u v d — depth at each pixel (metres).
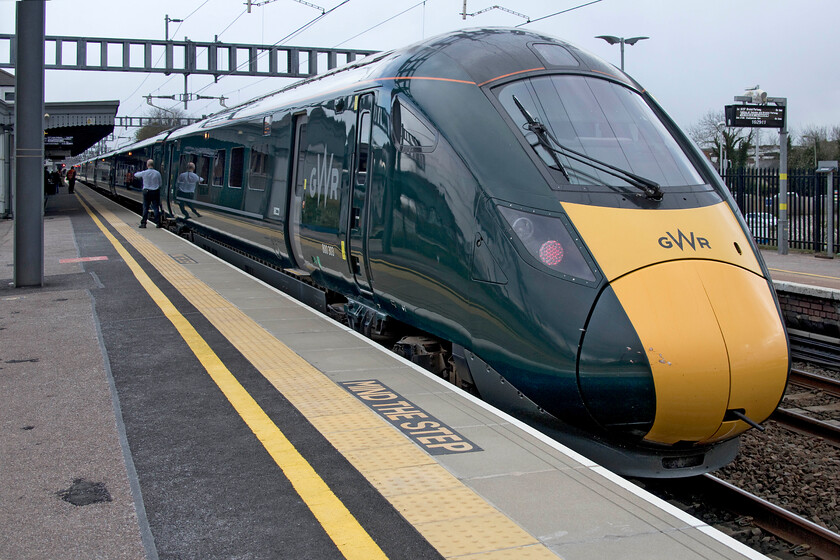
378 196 6.74
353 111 7.41
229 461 4.13
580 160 5.27
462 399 5.16
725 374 4.44
